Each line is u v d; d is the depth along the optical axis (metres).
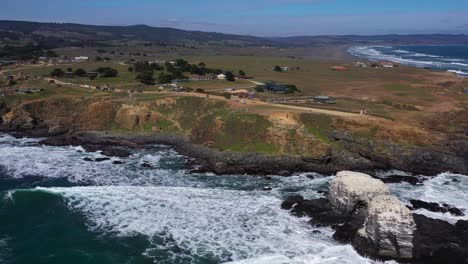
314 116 82.88
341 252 42.50
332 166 71.44
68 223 48.19
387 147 74.25
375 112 92.00
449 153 72.88
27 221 48.62
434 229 45.84
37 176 66.94
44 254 41.97
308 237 45.81
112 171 69.94
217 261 41.19
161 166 73.12
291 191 60.97
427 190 61.34
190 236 45.94
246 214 51.66
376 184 50.06
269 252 42.75
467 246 43.03
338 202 50.62
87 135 91.56
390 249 40.91
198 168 71.25
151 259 41.53
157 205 53.69
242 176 68.12
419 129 78.06
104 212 51.25
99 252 42.53
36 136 92.69
